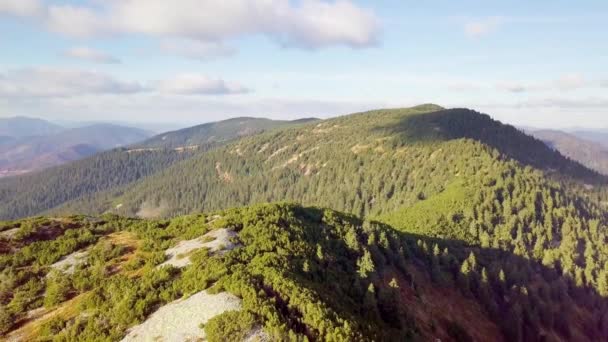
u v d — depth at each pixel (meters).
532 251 99.38
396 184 175.12
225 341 28.55
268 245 48.91
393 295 48.22
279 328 29.38
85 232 64.00
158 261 47.50
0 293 47.72
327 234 60.16
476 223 106.25
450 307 63.94
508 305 73.00
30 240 62.75
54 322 37.94
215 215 65.56
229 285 36.38
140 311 34.97
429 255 72.56
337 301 40.16
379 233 67.19
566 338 74.44
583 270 92.81
